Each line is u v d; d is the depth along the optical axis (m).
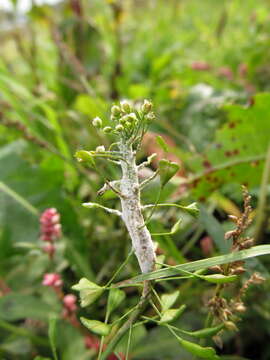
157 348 0.18
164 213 0.25
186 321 0.19
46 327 0.19
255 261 0.16
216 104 0.32
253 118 0.23
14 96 0.28
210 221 0.19
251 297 0.20
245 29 0.48
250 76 0.36
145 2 0.61
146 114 0.11
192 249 0.25
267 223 0.22
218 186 0.24
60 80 0.35
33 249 0.21
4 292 0.20
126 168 0.11
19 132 0.27
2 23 0.41
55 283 0.17
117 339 0.12
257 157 0.24
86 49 0.37
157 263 0.12
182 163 0.26
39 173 0.23
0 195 0.22
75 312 0.20
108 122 0.26
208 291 0.20
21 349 0.18
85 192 0.28
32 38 0.40
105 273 0.23
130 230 0.12
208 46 0.49
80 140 0.30
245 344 0.20
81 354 0.17
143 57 0.46
